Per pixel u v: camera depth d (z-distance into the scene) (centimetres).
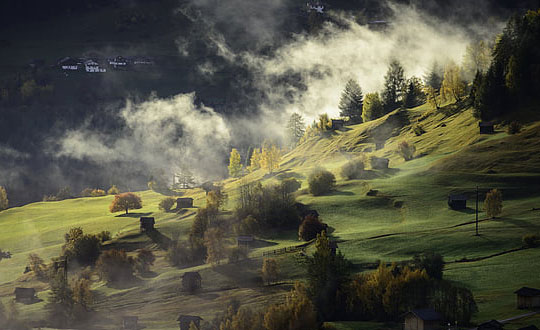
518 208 15188
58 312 12444
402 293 9794
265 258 14138
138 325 11231
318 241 11556
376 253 13062
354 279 10856
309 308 9444
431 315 8719
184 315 10969
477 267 11431
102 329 11369
